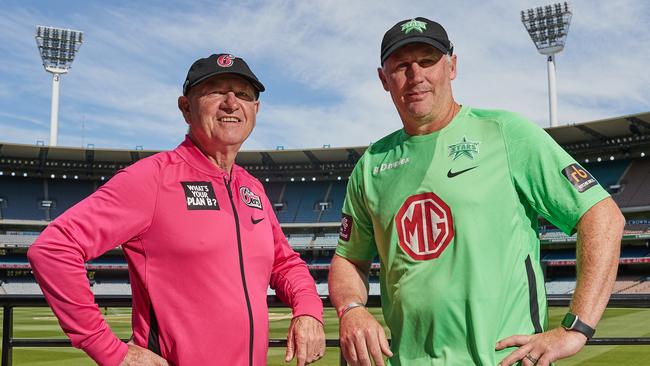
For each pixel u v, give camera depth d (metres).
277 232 2.66
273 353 10.09
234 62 2.35
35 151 40.28
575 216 2.08
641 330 14.42
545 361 1.94
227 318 2.15
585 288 2.00
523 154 2.19
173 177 2.21
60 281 1.92
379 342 2.10
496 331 2.09
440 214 2.20
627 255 34.78
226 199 2.30
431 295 2.17
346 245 2.62
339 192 45.25
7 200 41.59
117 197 2.06
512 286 2.15
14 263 39.66
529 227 2.24
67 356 10.55
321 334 2.36
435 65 2.29
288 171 45.72
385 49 2.32
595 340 2.67
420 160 2.30
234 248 2.25
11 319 2.88
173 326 2.11
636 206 35.34
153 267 2.15
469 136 2.27
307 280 2.57
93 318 1.97
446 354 2.14
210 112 2.34
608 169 38.75
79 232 1.97
